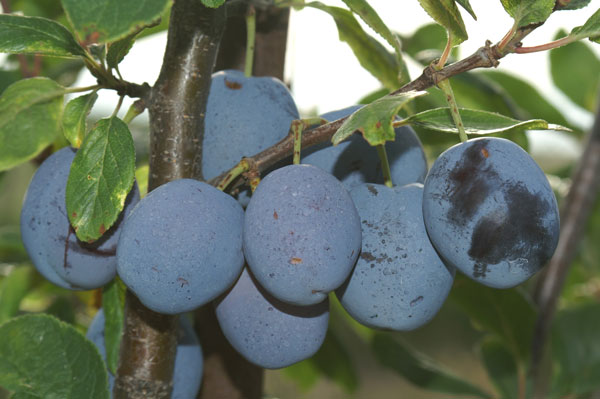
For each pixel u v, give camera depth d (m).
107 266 0.40
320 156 0.41
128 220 0.36
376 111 0.35
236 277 0.37
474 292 0.52
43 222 0.40
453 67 0.37
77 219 0.36
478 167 0.37
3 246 0.59
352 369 0.62
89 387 0.38
